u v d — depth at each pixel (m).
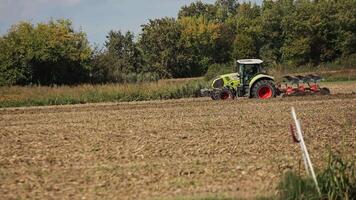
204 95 104.12
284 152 41.88
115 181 33.91
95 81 173.75
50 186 33.06
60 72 167.38
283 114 67.81
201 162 38.94
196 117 68.19
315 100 87.06
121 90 120.81
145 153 43.12
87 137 53.16
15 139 53.16
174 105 89.00
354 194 28.84
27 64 160.38
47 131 59.31
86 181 34.16
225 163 38.41
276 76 159.25
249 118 64.75
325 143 45.34
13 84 158.12
